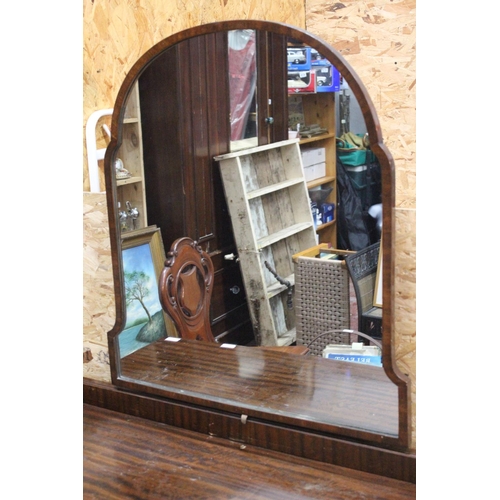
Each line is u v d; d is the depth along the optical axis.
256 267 1.39
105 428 1.50
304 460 1.33
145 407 1.54
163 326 1.52
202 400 1.46
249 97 1.35
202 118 1.38
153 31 1.71
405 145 1.73
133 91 1.45
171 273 1.49
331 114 1.25
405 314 1.26
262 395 1.40
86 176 1.63
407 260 1.25
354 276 1.29
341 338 1.32
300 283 1.35
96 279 1.63
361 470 1.29
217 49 1.34
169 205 1.46
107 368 1.65
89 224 1.61
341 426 1.30
